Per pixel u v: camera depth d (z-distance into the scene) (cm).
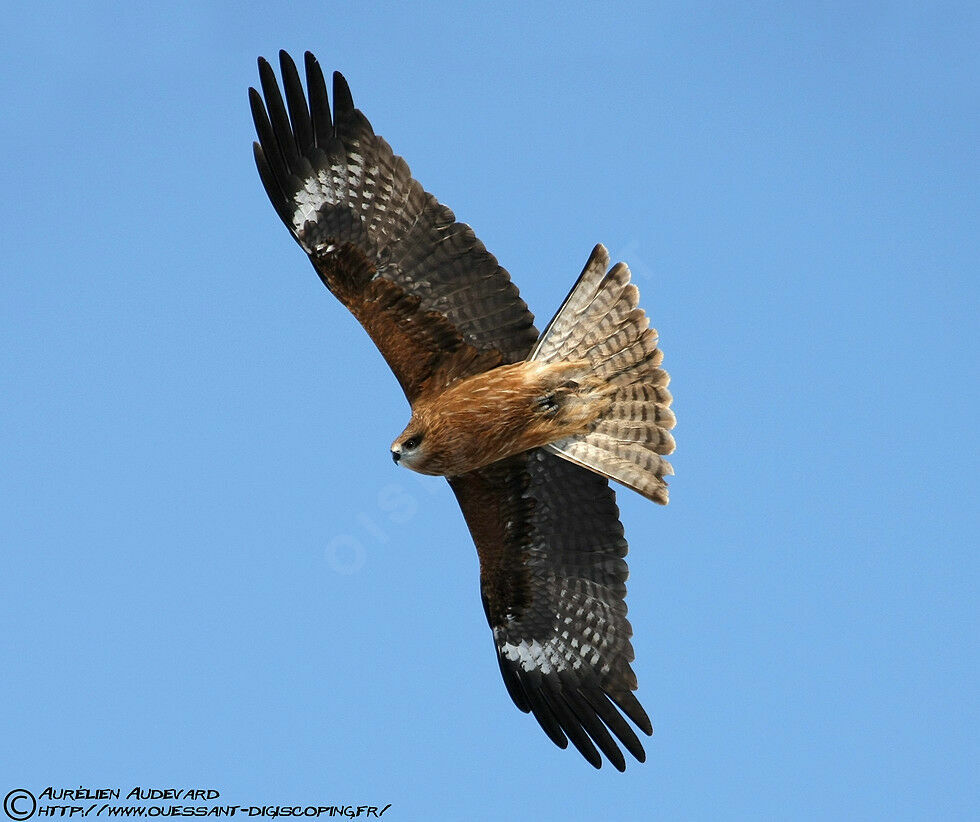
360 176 2461
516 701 2794
